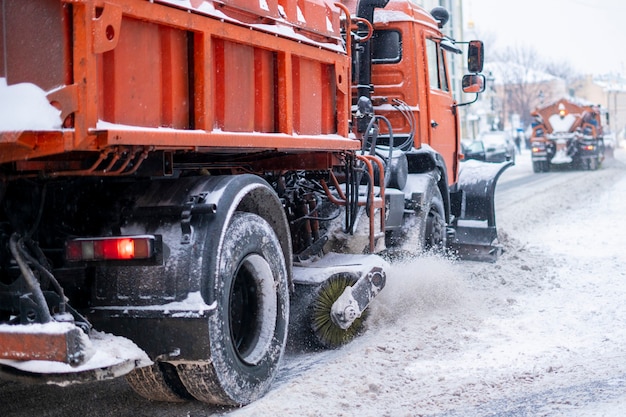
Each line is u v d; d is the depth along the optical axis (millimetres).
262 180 4828
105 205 4512
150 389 4668
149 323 4223
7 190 4090
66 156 3844
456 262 9367
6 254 4051
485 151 34469
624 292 7547
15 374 3818
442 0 43469
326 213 6617
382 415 4379
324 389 4809
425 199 7973
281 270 5008
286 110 5184
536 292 7785
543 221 14562
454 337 6098
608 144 37344
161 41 4117
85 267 4242
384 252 7605
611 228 12789
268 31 4918
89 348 3752
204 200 4359
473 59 8938
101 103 3689
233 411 4570
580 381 4863
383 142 8297
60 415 4648
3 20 3773
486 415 4340
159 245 4066
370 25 7336
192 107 4375
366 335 6223
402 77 8328
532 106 87250
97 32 3570
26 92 3637
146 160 4270
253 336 4809
